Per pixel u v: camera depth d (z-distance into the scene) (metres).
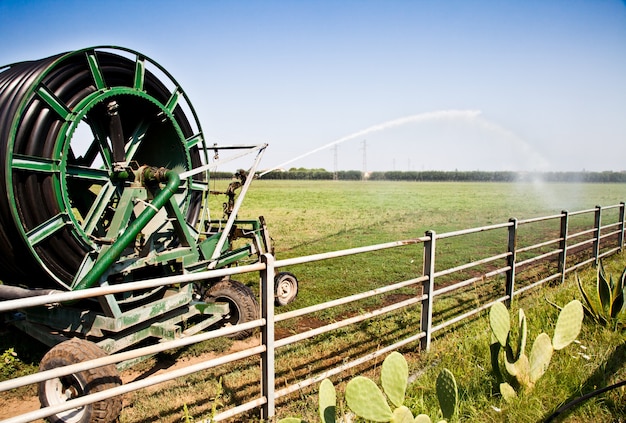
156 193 5.33
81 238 4.47
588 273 8.30
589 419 3.33
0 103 4.08
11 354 5.11
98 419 3.46
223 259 6.49
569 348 4.48
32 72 4.20
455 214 23.17
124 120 5.90
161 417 3.78
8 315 5.20
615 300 5.11
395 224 18.66
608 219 21.16
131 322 4.43
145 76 5.41
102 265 4.14
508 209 26.59
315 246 13.15
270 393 3.53
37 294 4.44
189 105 6.14
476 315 6.20
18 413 4.08
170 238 5.95
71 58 4.50
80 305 5.00
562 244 7.85
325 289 8.11
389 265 10.26
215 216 21.53
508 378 3.75
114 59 4.99
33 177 4.13
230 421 3.70
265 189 54.16
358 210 25.50
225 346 5.36
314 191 49.34
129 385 2.85
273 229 16.98
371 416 2.56
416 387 3.98
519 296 7.05
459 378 4.05
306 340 5.41
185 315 5.29
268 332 3.46
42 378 2.50
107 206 5.44
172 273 5.95
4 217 4.05
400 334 5.60
